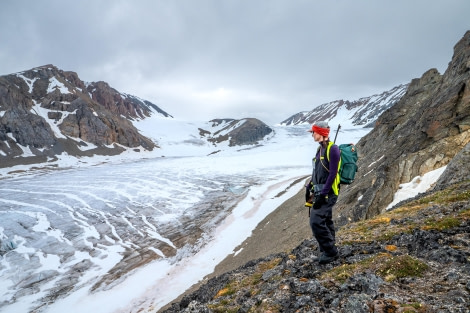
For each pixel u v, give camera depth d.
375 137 46.50
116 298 28.98
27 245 41.28
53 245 41.44
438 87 32.78
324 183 5.63
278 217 43.34
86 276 33.41
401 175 22.34
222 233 44.25
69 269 35.03
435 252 5.34
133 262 36.62
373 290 4.51
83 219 51.91
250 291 7.29
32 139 124.19
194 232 45.91
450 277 4.34
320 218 5.93
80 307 27.80
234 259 33.34
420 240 6.14
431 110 26.08
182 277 32.22
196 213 55.88
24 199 63.69
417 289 4.29
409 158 22.81
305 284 5.52
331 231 6.39
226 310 6.51
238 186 79.19
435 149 21.64
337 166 5.39
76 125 150.62
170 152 182.38
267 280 7.58
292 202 49.44
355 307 4.14
